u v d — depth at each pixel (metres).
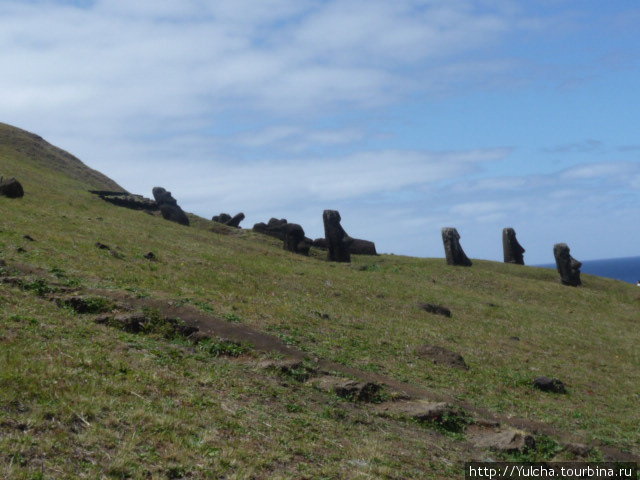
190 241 45.06
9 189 44.78
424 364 22.06
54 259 25.20
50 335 14.93
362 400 16.00
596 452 15.27
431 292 42.41
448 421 15.36
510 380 22.33
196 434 10.96
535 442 15.09
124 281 24.09
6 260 22.41
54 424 9.94
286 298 29.28
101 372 12.98
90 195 61.78
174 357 16.02
